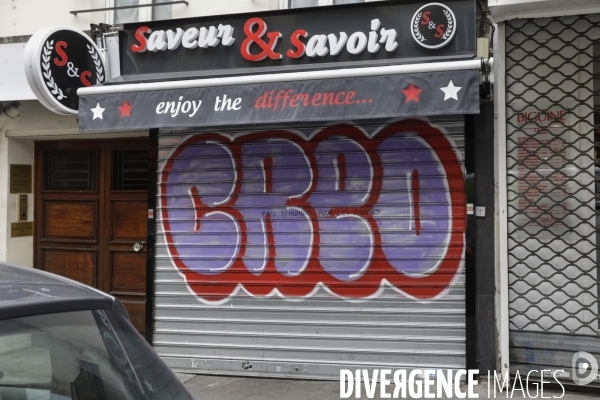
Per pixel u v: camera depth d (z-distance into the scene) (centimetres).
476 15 559
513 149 558
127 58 634
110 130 571
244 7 657
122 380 226
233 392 557
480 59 508
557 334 545
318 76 522
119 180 752
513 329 555
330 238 589
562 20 550
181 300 621
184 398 243
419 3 555
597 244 539
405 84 504
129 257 742
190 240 622
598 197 542
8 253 744
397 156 575
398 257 573
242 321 607
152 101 561
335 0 644
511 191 556
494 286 559
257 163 608
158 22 620
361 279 581
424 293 567
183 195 625
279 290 599
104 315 239
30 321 213
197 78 595
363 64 559
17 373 205
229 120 541
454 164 562
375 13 567
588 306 536
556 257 549
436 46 549
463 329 559
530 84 559
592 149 544
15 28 729
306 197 596
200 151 622
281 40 591
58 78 607
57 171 773
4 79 669
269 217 604
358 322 580
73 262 762
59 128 721
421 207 570
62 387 213
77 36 627
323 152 592
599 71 545
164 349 623
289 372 594
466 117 558
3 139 743
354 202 585
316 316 590
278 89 532
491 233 561
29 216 770
